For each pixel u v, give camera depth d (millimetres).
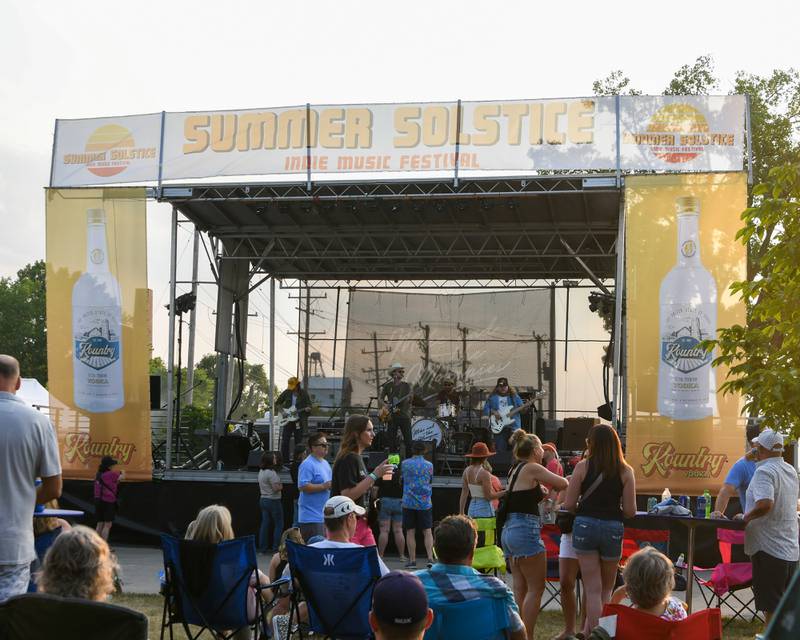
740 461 8797
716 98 14070
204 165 15211
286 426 17375
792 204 7863
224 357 18875
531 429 18094
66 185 15625
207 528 6145
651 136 14164
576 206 16547
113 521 15383
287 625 6398
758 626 8617
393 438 16344
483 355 21453
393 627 3098
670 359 13750
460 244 19266
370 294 21844
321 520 8867
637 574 4484
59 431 15414
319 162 14906
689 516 7594
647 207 14016
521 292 21484
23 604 3490
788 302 7785
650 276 13906
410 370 21547
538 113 14453
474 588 4301
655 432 13672
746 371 7855
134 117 15492
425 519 11797
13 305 68312
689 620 4227
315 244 19594
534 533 7141
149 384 15711
